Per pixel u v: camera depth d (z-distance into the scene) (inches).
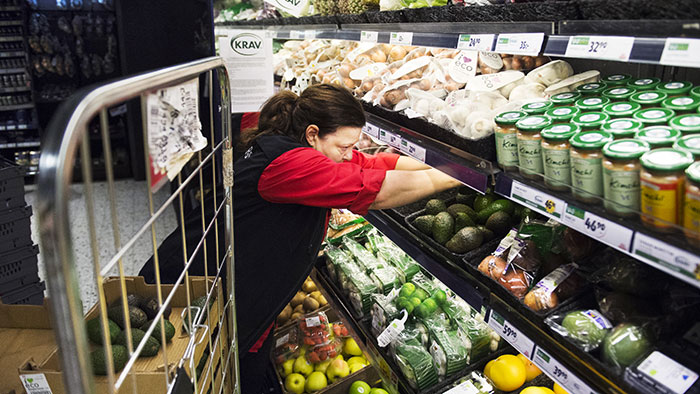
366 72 90.6
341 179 61.5
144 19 141.1
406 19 70.8
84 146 23.0
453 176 58.1
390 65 88.0
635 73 66.7
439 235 67.0
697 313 42.5
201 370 48.8
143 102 29.9
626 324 43.6
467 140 56.2
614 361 41.7
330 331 93.3
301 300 102.9
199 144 39.1
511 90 64.6
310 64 115.5
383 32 77.0
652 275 45.9
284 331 94.5
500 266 56.7
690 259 33.3
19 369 43.2
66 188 21.5
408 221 74.6
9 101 226.2
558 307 49.5
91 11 226.8
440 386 68.0
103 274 25.5
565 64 63.2
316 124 66.3
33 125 231.9
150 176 31.3
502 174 52.4
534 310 50.2
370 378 87.0
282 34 115.9
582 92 55.4
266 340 81.6
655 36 38.1
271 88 97.1
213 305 50.8
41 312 56.7
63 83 231.6
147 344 45.3
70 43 229.6
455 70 73.5
